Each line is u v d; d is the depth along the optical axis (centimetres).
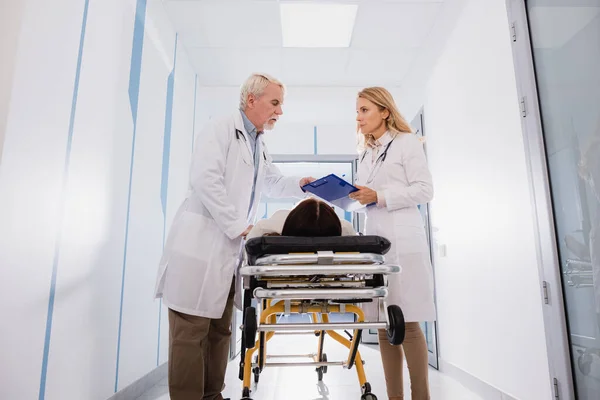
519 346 191
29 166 135
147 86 242
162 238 270
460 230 257
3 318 123
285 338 427
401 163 167
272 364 209
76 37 164
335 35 315
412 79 355
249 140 173
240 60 348
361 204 164
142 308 234
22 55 131
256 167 178
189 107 345
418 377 147
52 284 148
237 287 165
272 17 288
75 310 163
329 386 241
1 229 123
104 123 187
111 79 194
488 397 218
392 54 340
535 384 179
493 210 214
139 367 229
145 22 239
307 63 354
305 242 127
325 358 247
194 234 151
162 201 269
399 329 126
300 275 141
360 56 343
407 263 155
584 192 150
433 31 301
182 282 145
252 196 176
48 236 145
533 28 181
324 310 148
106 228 189
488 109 218
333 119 436
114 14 198
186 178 332
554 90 167
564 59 160
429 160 312
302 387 239
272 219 149
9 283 126
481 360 229
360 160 188
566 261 161
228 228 147
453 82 266
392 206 156
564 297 162
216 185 149
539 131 174
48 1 145
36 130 139
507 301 201
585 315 151
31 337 136
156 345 259
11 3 131
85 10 171
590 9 145
